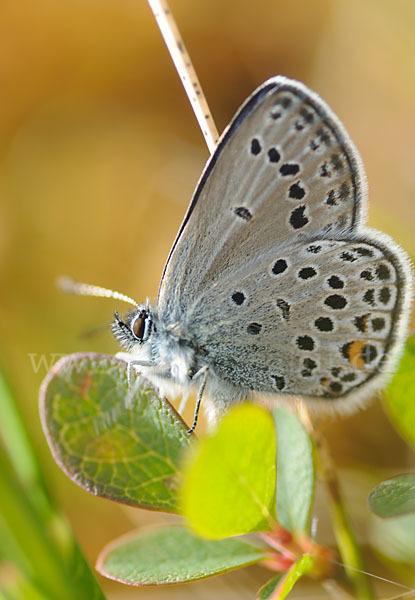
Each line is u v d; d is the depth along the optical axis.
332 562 0.10
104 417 0.10
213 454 0.10
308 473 0.10
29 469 0.10
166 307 0.11
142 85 0.17
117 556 0.10
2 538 0.10
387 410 0.11
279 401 0.11
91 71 0.17
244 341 0.11
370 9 0.16
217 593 0.12
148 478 0.10
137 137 0.17
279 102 0.11
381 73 0.16
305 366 0.11
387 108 0.15
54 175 0.17
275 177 0.11
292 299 0.11
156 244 0.16
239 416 0.10
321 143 0.11
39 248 0.16
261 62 0.17
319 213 0.11
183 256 0.11
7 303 0.15
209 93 0.17
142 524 0.13
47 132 0.17
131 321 0.11
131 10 0.17
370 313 0.11
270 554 0.10
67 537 0.10
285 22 0.17
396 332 0.11
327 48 0.16
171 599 0.12
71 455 0.10
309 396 0.11
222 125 0.17
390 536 0.11
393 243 0.11
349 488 0.12
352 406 0.11
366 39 0.16
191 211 0.11
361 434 0.13
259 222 0.11
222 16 0.17
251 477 0.10
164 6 0.11
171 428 0.10
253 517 0.10
